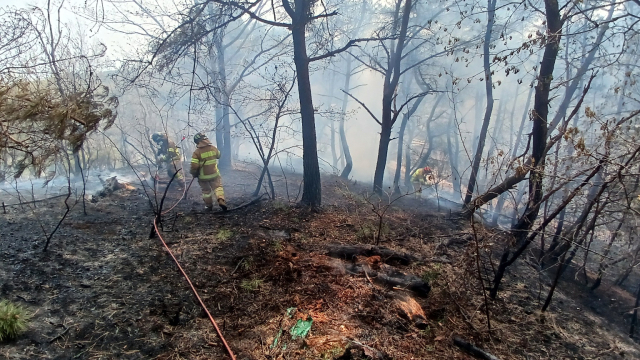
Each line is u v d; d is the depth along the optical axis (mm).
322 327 3219
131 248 4695
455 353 3229
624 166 3334
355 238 5668
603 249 6238
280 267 4258
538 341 3732
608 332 4273
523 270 5598
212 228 5656
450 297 4086
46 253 4309
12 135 3375
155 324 3205
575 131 3762
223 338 3010
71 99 3676
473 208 4195
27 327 2965
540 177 4387
